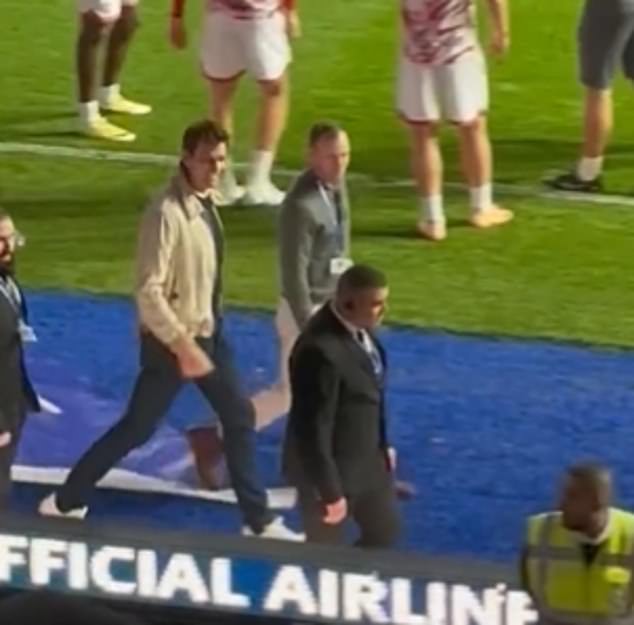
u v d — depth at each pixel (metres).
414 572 15.57
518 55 36.16
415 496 22.50
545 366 25.50
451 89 27.88
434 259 28.47
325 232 21.28
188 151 19.91
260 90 29.58
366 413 18.89
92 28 31.64
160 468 22.89
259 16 28.41
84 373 25.17
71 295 27.38
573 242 29.05
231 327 26.36
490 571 15.72
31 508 21.98
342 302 18.61
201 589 15.75
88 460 21.06
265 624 15.66
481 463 23.20
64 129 32.91
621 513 16.41
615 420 24.14
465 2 27.25
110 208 30.23
